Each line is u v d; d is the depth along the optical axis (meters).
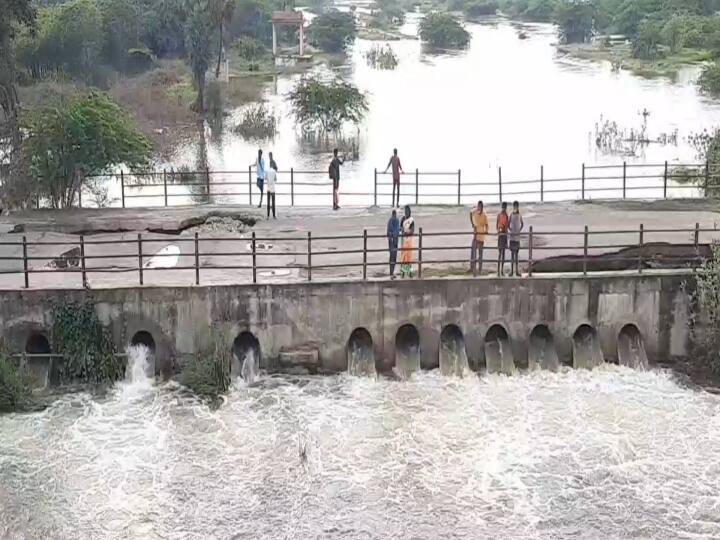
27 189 33.75
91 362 24.23
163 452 21.16
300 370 25.08
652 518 18.86
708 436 21.84
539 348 25.50
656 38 104.00
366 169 49.62
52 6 94.50
